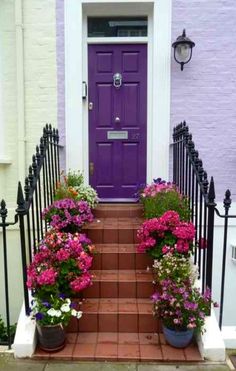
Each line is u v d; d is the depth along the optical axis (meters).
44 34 4.07
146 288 3.01
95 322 2.77
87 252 3.02
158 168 4.19
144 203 3.74
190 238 2.93
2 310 4.19
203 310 2.52
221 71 4.09
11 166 4.17
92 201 3.83
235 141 4.15
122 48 4.30
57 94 4.13
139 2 4.05
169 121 4.15
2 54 4.11
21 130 4.10
